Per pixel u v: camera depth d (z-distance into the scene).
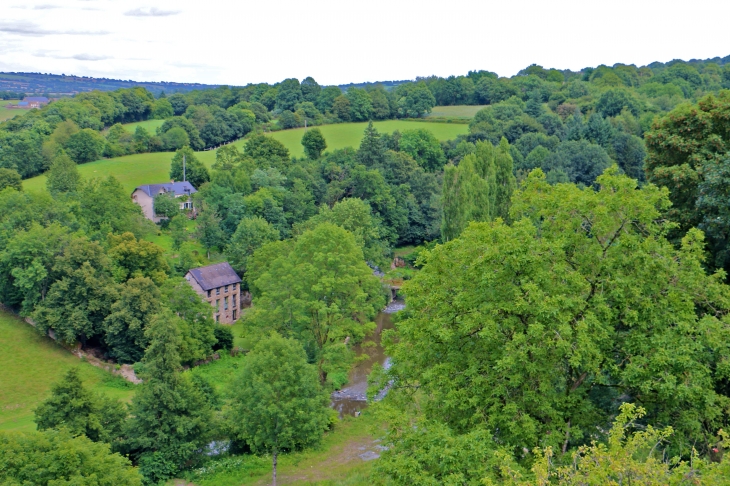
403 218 103.94
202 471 39.41
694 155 36.50
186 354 62.00
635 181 23.92
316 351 50.66
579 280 22.31
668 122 39.25
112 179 95.25
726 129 37.53
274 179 108.00
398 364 28.33
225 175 105.75
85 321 62.91
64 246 66.88
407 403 28.23
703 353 22.19
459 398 23.30
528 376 23.05
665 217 35.72
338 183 108.06
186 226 98.69
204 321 66.88
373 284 53.66
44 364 61.84
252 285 74.50
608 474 15.30
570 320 22.42
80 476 28.58
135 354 64.19
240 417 38.06
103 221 88.69
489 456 20.44
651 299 23.11
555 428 22.61
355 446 42.44
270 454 41.59
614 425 17.09
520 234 23.19
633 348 22.31
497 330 23.14
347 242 53.31
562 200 24.73
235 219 95.25
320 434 39.16
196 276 77.75
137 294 62.75
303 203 101.88
